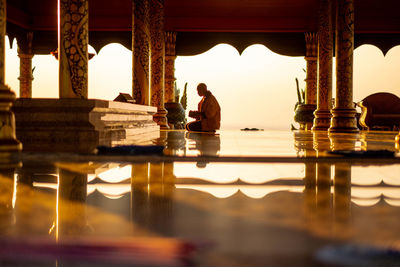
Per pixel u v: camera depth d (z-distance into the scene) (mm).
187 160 3572
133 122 8906
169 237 1205
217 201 1812
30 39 17125
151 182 2361
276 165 3295
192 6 16594
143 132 9844
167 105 16578
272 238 1206
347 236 1228
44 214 1528
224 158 3701
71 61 6082
